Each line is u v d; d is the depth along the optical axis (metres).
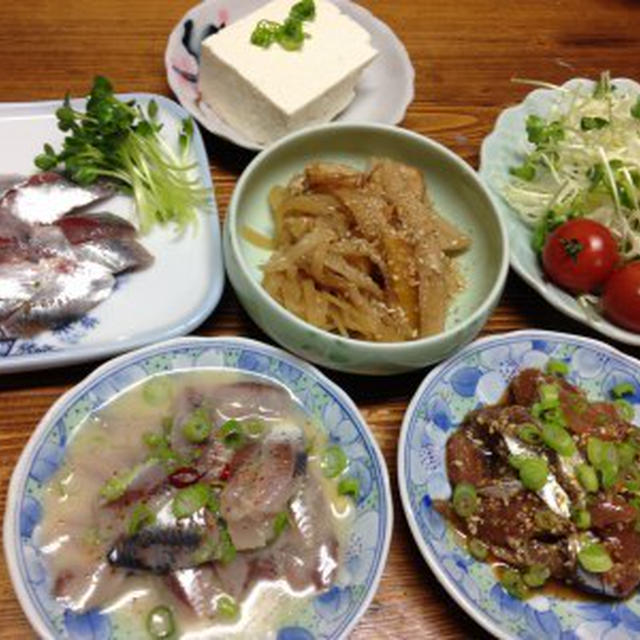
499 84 0.57
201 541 0.35
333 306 0.42
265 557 0.36
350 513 0.38
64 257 0.42
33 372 0.41
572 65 0.59
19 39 0.52
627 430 0.41
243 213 0.44
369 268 0.43
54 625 0.32
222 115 0.51
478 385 0.43
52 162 0.45
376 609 0.37
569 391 0.42
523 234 0.48
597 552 0.37
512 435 0.39
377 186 0.45
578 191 0.50
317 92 0.48
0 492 0.37
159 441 0.38
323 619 0.34
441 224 0.45
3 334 0.40
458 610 0.37
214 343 0.40
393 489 0.40
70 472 0.36
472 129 0.54
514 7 0.61
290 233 0.44
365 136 0.46
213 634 0.34
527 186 0.50
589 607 0.37
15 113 0.48
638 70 0.60
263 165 0.44
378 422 0.42
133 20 0.54
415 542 0.37
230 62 0.48
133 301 0.43
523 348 0.44
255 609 0.35
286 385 0.41
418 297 0.42
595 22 0.62
